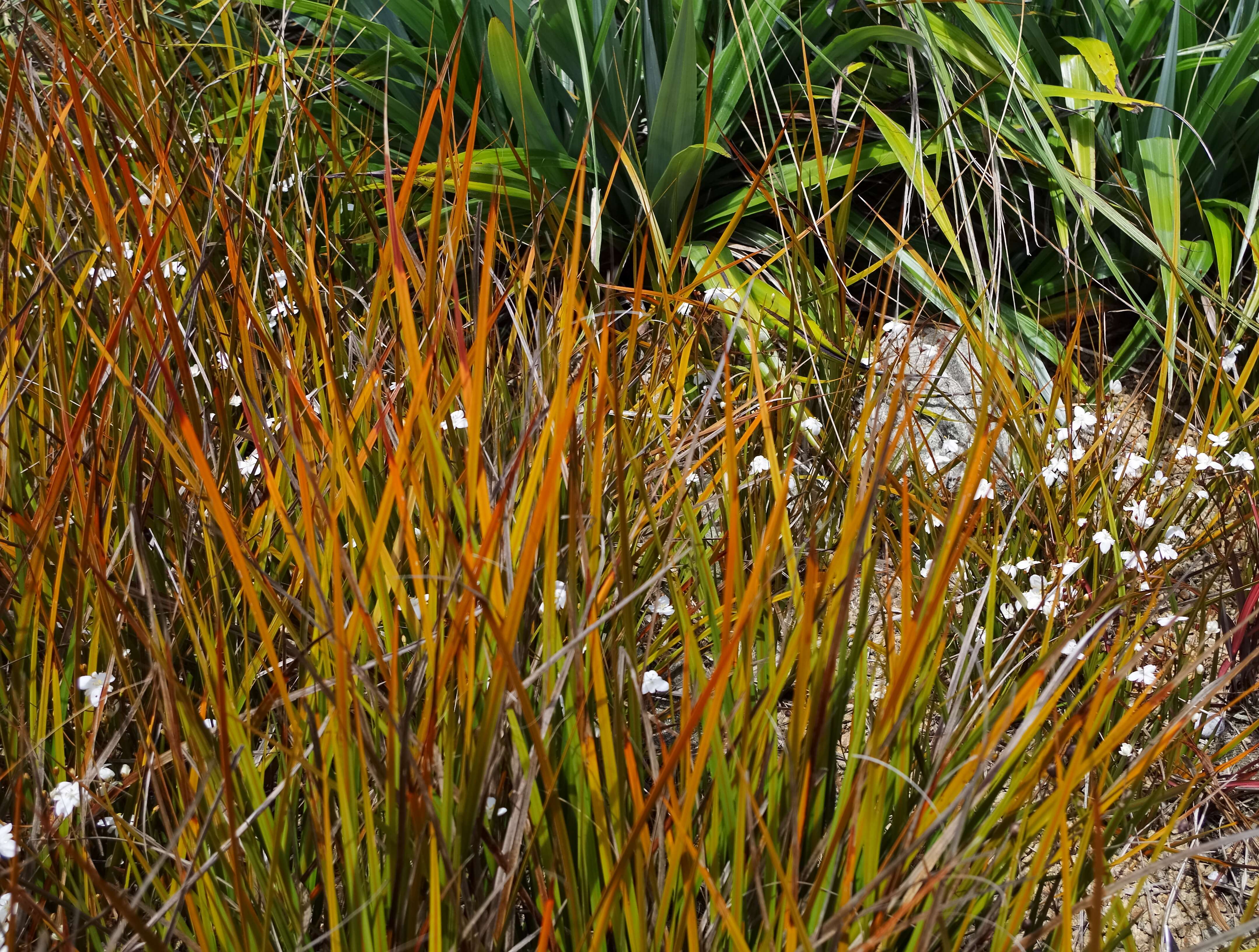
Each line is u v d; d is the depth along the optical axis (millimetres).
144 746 986
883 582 1202
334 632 914
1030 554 1174
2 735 998
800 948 920
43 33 1303
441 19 1438
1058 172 1348
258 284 1179
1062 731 944
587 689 941
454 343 1001
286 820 975
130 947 957
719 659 924
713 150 1363
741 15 1496
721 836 971
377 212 1374
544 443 958
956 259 1467
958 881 954
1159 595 1149
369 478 1074
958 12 1530
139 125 1212
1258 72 1392
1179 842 1090
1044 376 1376
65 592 1055
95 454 1004
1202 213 1428
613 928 952
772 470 984
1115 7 1522
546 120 1414
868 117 1515
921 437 1324
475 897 956
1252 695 1157
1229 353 1271
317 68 1412
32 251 1182
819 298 1317
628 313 1197
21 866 949
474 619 949
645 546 1114
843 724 1108
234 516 1055
